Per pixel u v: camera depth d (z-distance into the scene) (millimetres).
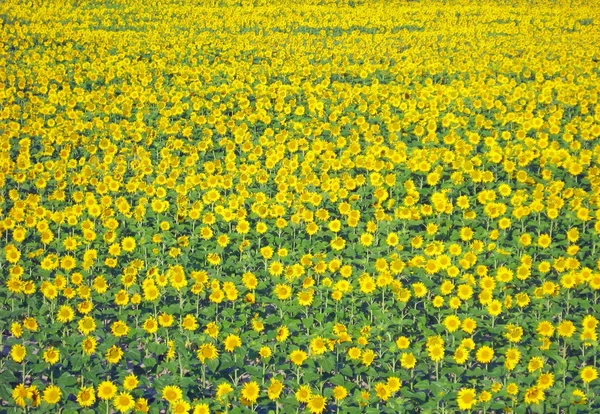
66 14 36219
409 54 28672
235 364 8516
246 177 14734
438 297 9734
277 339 9047
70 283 10672
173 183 14258
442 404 8305
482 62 26625
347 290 10102
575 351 9359
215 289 9711
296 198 14234
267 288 10828
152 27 34750
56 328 9125
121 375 8250
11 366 8484
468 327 9086
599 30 36812
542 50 29750
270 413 7895
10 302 9945
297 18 38562
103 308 10383
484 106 20484
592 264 11188
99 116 20312
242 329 9648
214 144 18609
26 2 38719
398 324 9430
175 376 8281
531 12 42469
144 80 23250
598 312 9984
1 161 15523
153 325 8930
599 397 8062
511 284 10742
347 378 8898
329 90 23141
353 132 17641
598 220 12961
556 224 12859
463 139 17844
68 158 16891
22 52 27266
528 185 14742
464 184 14656
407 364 8531
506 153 16219
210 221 12562
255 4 42781
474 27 37000
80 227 12570
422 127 18156
